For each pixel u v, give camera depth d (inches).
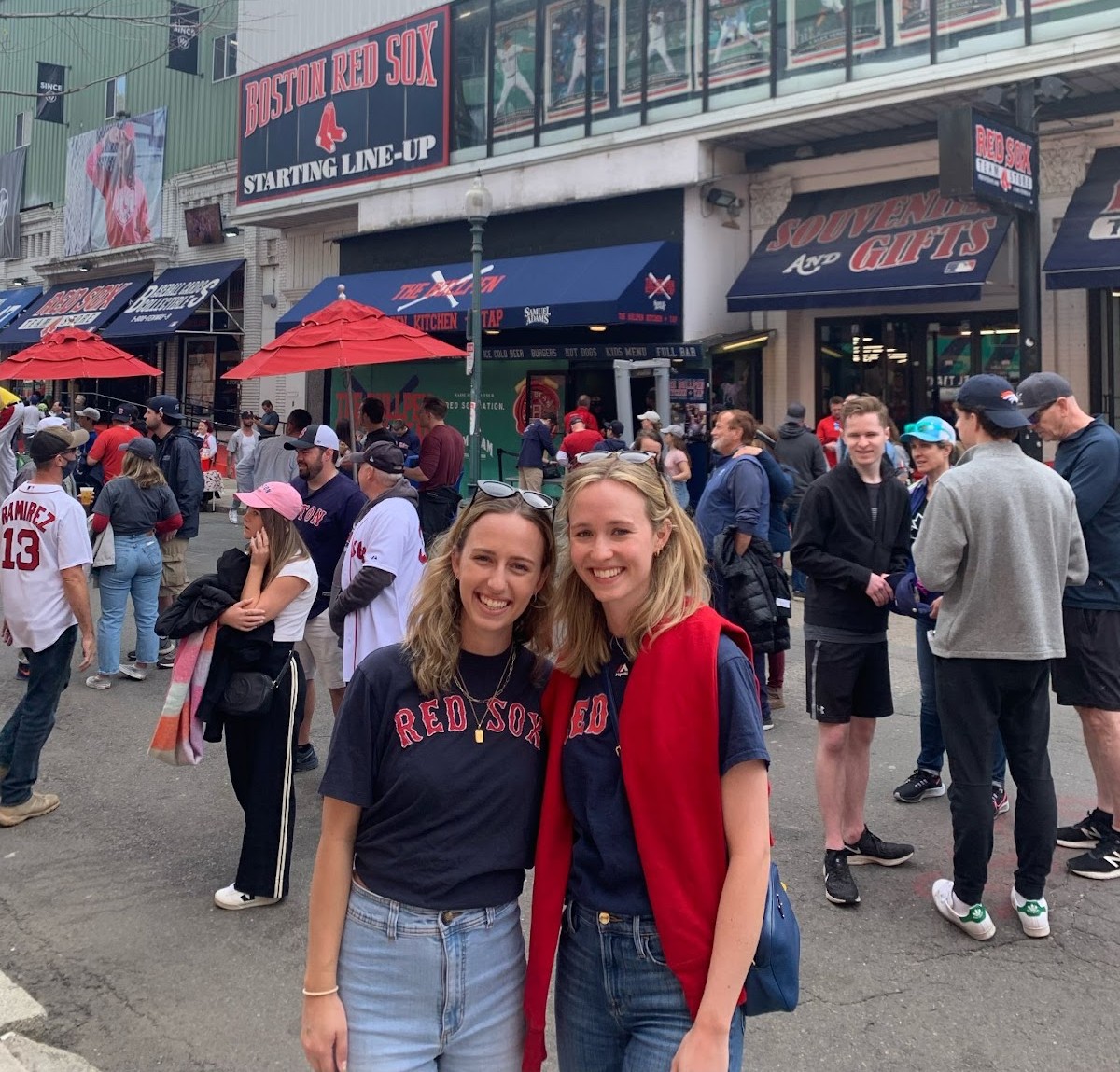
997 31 501.0
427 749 84.1
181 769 242.4
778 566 252.8
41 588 205.5
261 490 171.8
